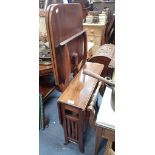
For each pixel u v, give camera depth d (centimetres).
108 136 96
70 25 130
